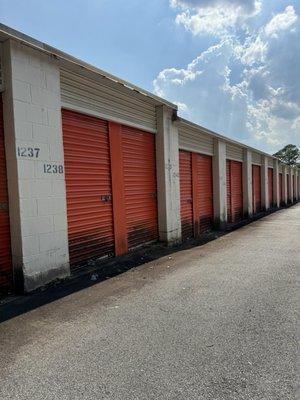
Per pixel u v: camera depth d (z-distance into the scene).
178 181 11.05
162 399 2.88
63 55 6.44
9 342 3.96
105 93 8.00
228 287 5.85
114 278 6.63
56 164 6.44
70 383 3.13
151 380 3.15
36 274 5.98
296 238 11.17
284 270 6.93
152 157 10.16
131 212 9.13
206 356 3.55
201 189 13.72
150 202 10.04
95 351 3.71
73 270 7.19
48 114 6.30
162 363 3.44
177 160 11.01
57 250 6.44
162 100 9.85
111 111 8.20
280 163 28.95
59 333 4.17
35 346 3.85
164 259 8.32
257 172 22.72
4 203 5.77
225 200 15.46
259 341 3.84
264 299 5.19
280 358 3.47
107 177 8.20
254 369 3.29
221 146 15.18
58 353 3.68
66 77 6.89
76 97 7.14
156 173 10.30
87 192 7.58
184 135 12.09
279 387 3.00
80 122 7.40
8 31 5.42
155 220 10.28
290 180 34.78
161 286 6.03
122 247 8.71
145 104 9.62
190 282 6.23
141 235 9.58
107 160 8.20
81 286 6.12
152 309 4.89
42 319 4.62
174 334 4.07
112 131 8.35
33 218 5.95
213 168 14.87
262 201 23.47
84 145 7.50
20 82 5.76
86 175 7.55
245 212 19.17
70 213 7.11
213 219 14.79
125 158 8.88
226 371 3.27
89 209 7.64
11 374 3.30
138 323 4.41
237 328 4.19
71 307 5.06
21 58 5.78
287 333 4.02
